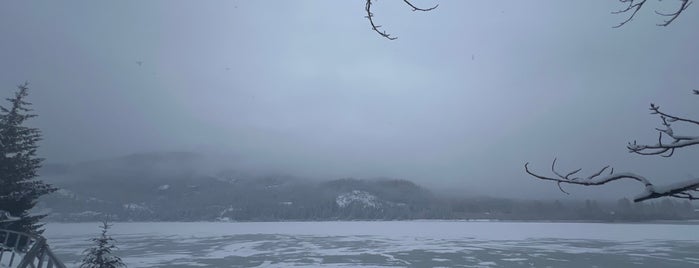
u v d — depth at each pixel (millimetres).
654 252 68250
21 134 29188
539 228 176625
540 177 2816
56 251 67562
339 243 93250
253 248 79250
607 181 2637
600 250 72125
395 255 64625
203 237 120750
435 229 176125
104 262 15930
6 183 27484
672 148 2588
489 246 82188
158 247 82625
